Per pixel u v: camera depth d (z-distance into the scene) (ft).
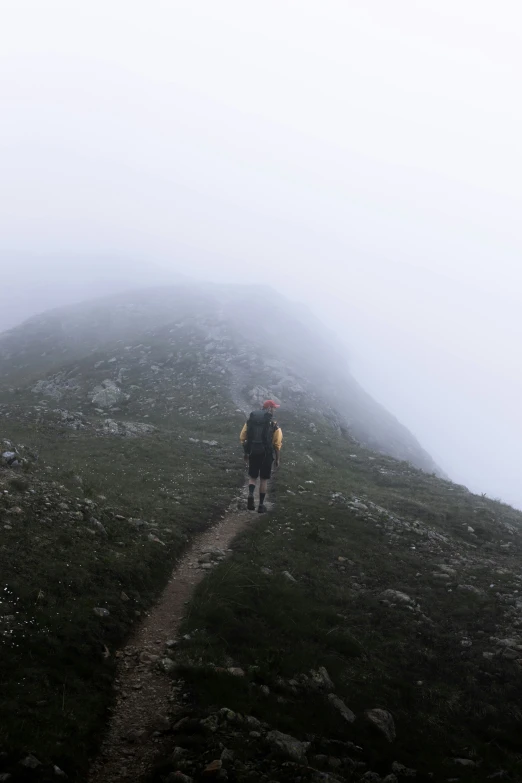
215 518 51.55
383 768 21.21
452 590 38.96
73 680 21.77
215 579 34.68
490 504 80.48
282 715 22.48
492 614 35.45
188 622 29.22
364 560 42.88
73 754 17.99
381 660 29.40
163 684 23.62
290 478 70.85
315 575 38.29
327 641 29.78
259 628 29.68
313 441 112.88
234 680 24.00
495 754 23.31
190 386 160.76
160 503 51.57
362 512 56.13
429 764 21.93
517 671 28.78
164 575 36.17
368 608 34.76
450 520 63.72
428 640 31.94
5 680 20.12
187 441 92.68
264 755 19.61
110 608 28.37
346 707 24.63
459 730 24.72
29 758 16.74
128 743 19.74
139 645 26.89
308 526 49.21
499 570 44.88
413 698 26.55
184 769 17.88
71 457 68.90
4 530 30.81
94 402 140.56
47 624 24.32
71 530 34.68
